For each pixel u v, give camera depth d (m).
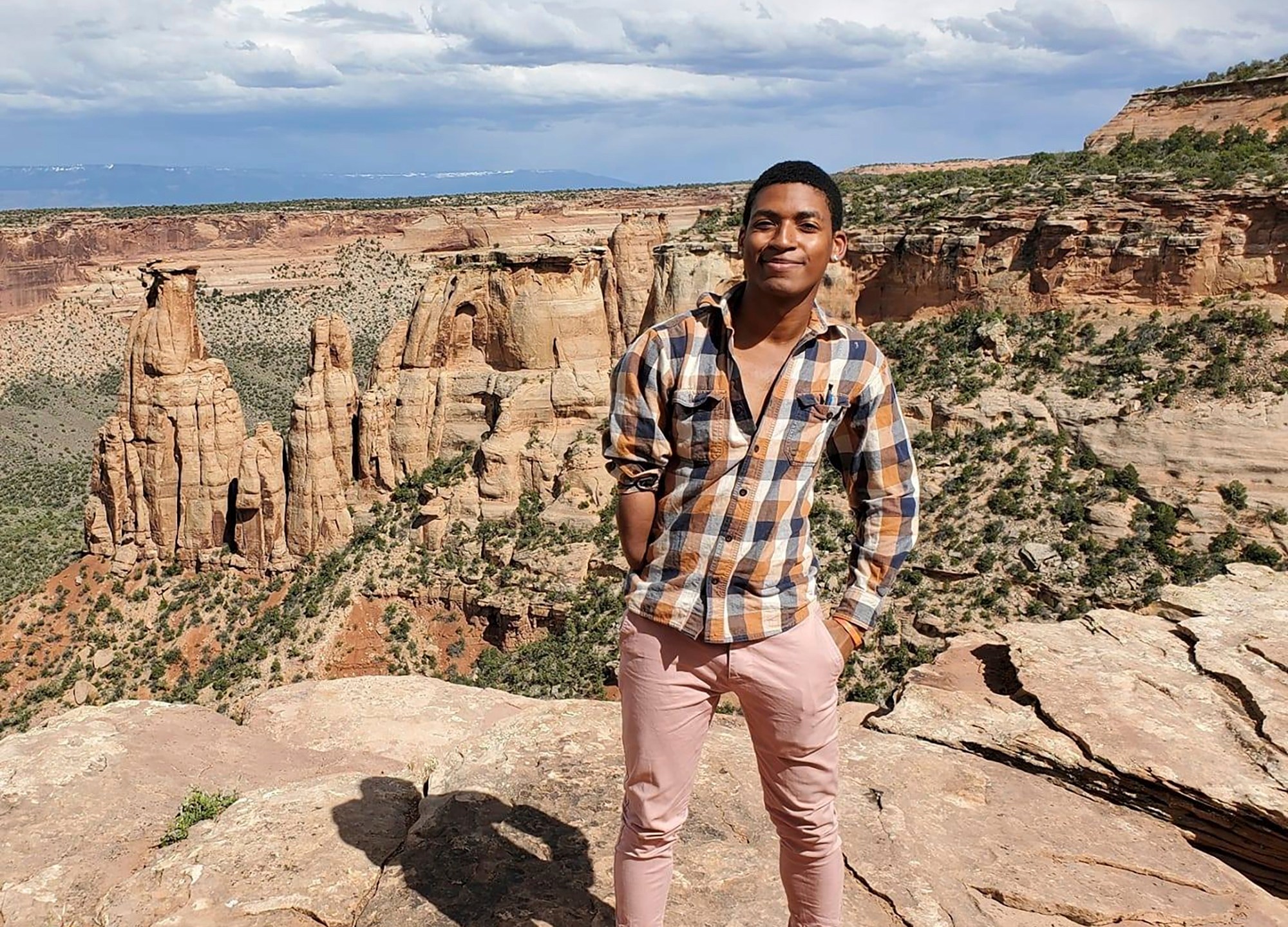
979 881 5.69
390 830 5.96
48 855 5.84
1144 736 7.24
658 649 4.01
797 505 3.87
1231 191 44.34
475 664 45.25
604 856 5.60
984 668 9.02
